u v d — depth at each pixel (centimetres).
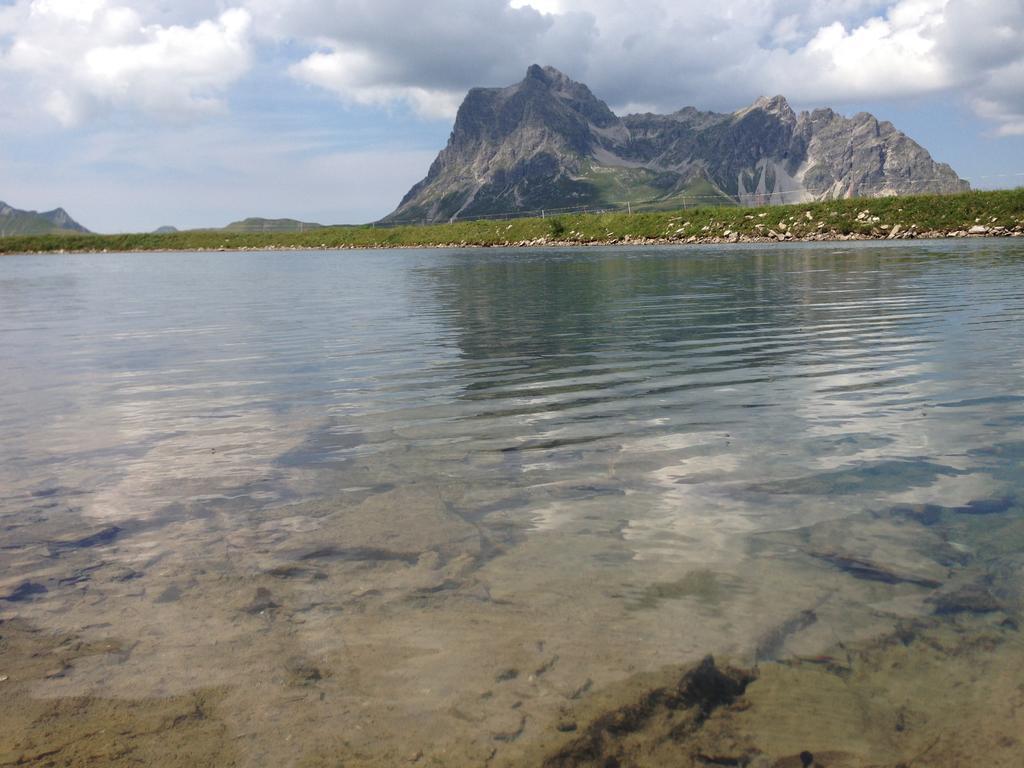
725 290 1578
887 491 381
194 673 242
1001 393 584
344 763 200
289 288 2114
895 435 480
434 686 231
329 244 7356
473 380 706
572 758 200
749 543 325
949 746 201
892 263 2241
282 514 375
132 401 667
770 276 1912
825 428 502
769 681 229
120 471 457
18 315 1555
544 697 225
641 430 511
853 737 205
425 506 379
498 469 435
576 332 1016
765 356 786
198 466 462
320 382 723
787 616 264
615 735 208
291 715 220
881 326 973
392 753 204
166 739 211
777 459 438
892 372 680
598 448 471
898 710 215
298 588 296
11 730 216
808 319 1072
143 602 289
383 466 447
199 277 2888
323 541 340
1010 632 251
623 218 5766
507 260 3372
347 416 579
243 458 475
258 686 234
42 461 485
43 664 249
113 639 264
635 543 328
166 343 1052
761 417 538
